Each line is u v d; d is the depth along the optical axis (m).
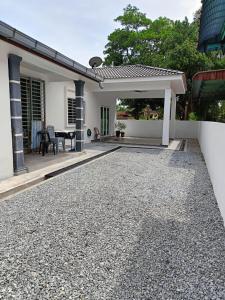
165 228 3.44
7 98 5.40
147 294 2.16
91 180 5.93
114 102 19.14
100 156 9.70
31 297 2.10
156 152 10.96
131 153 10.60
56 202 4.39
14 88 5.52
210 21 5.06
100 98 16.20
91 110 14.92
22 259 2.64
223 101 21.03
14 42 4.92
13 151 5.77
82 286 2.25
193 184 5.71
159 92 15.19
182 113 23.30
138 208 4.18
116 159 8.99
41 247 2.89
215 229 3.42
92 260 2.65
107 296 2.13
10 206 4.16
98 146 12.55
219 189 4.26
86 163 8.13
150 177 6.31
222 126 4.35
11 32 4.46
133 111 28.83
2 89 5.22
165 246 2.96
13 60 5.42
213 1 4.43
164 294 2.16
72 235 3.19
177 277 2.39
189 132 19.53
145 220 3.71
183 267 2.55
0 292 2.16
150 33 25.95
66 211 3.99
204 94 14.59
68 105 11.98
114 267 2.54
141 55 25.61
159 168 7.43
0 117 5.24
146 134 20.75
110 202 4.44
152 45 26.48
